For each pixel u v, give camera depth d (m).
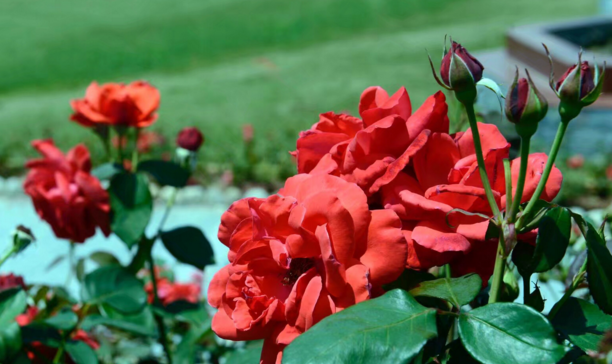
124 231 1.30
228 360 1.09
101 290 1.14
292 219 0.80
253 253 0.83
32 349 1.11
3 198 4.96
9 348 0.98
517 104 0.77
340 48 11.05
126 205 1.32
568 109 0.78
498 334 0.76
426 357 0.82
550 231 0.80
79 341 1.10
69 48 12.32
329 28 13.10
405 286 0.85
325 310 0.80
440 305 0.86
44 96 9.50
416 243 0.82
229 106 8.09
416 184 0.83
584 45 5.04
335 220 0.79
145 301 1.14
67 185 1.37
